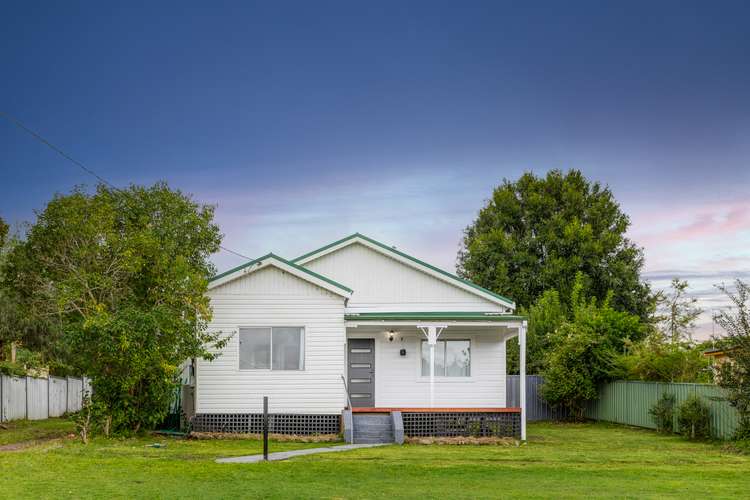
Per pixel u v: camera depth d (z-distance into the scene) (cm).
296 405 2291
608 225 5012
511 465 1606
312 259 2775
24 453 1614
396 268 2784
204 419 2264
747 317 2084
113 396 2062
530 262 4869
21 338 3167
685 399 2461
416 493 1205
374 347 2672
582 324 3266
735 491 1259
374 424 2214
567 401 3203
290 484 1277
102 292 2106
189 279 2141
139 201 2314
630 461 1717
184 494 1144
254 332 2311
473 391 2648
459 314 2477
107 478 1294
